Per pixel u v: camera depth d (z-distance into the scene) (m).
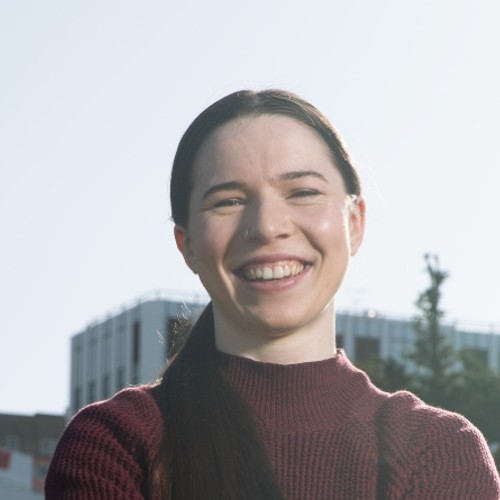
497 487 3.84
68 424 3.93
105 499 3.78
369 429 3.88
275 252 3.76
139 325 49.88
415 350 36.44
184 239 3.96
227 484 3.72
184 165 3.91
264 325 3.79
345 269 3.87
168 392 3.92
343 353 4.02
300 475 3.81
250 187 3.80
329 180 3.84
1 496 40.97
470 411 34.91
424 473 3.79
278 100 3.89
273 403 3.86
